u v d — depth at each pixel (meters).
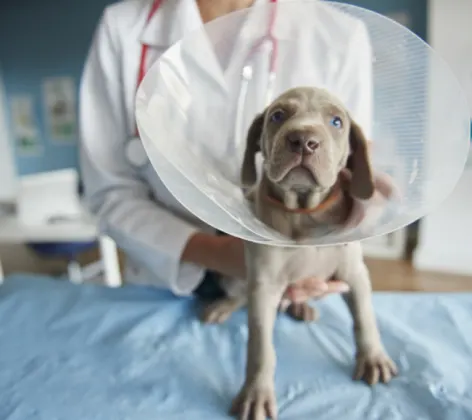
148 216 0.84
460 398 0.60
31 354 0.73
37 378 0.67
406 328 0.74
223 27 0.65
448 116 0.57
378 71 0.63
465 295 0.83
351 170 0.61
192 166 0.60
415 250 2.37
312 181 0.54
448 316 0.78
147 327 0.78
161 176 0.55
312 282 0.63
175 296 0.87
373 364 0.65
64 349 0.74
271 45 0.65
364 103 0.63
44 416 0.60
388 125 0.62
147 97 0.59
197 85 0.64
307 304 0.80
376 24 0.62
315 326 0.77
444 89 0.57
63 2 2.70
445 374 0.64
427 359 0.67
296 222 0.60
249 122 0.65
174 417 0.60
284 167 0.54
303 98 0.58
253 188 0.63
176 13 0.81
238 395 0.61
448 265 2.29
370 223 0.57
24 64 2.82
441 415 0.57
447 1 2.02
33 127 2.88
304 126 0.54
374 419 0.58
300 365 0.68
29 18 2.75
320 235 0.60
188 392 0.64
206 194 0.57
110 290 0.90
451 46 2.05
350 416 0.58
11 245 2.60
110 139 0.88
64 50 2.76
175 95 0.62
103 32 0.86
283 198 0.59
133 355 0.72
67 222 1.89
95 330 0.78
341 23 0.64
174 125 0.61
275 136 0.56
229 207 0.59
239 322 0.79
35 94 2.85
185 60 0.64
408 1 2.33
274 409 0.59
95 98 0.88
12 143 2.90
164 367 0.69
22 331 0.78
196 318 0.81
